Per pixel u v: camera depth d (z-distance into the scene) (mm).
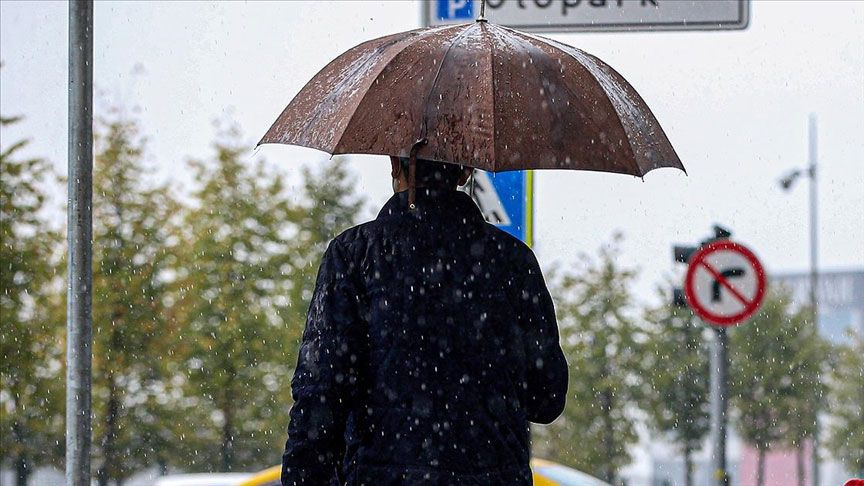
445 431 7590
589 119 8539
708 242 24109
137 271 50938
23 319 44312
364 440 7676
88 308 11734
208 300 52656
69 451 11625
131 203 51625
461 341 7770
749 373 60312
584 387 59031
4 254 43156
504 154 8141
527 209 16594
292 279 54406
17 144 43406
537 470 21922
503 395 7793
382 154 8094
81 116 11797
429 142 8055
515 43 8727
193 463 52219
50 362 45906
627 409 58781
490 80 8336
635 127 8852
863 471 60594
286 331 53406
